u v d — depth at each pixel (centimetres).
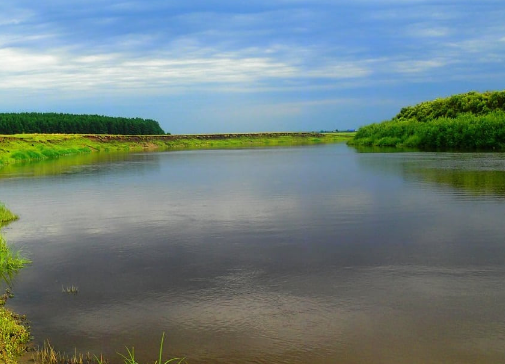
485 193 1942
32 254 1191
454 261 1063
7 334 730
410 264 1049
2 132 8662
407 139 5962
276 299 866
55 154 5459
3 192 2302
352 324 760
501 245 1182
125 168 3638
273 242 1259
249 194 2100
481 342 695
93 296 902
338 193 2056
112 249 1222
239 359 665
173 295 898
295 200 1902
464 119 5475
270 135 10088
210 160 4450
